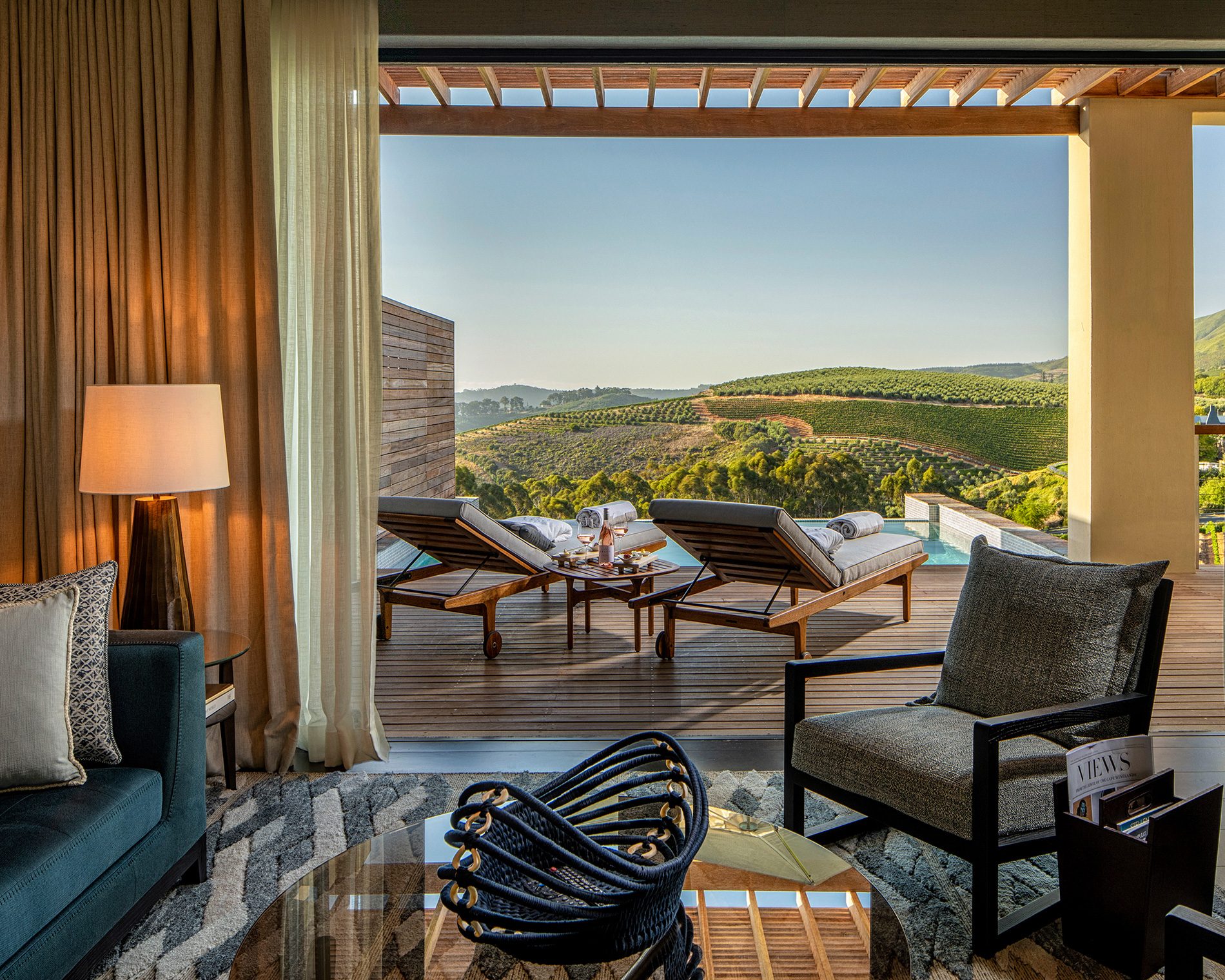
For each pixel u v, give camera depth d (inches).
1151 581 87.1
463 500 173.3
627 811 71.7
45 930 66.6
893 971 54.5
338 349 123.6
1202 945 45.8
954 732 88.4
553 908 48.8
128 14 118.6
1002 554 100.0
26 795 77.7
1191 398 241.9
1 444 121.6
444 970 54.1
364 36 123.6
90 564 122.5
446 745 130.5
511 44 131.6
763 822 75.4
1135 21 128.3
